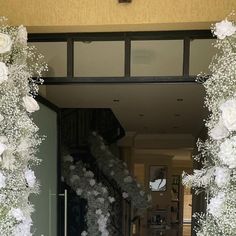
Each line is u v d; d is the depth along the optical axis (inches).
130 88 165.3
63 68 116.6
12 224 97.6
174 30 110.4
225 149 88.3
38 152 134.2
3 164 96.3
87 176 228.2
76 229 232.1
